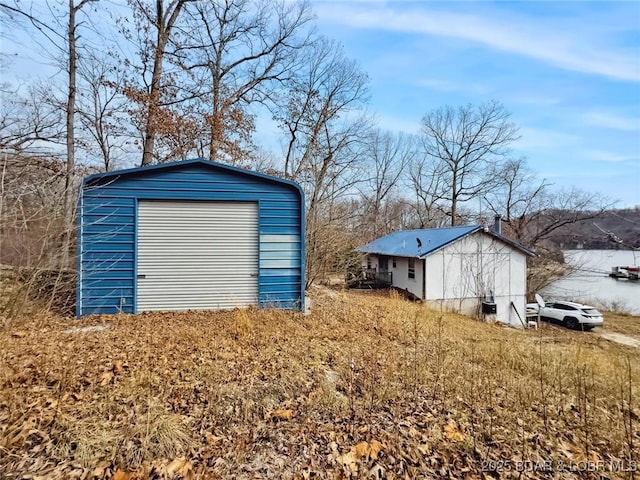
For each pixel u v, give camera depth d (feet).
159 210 25.04
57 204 19.30
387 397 12.60
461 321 42.32
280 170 59.93
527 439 10.47
